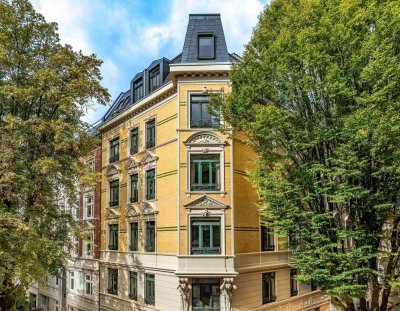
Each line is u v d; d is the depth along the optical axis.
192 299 17.39
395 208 11.48
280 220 12.48
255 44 13.47
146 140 22.44
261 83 12.41
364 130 10.00
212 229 17.92
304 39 11.08
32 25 19.00
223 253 17.45
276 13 13.28
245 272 18.44
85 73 19.69
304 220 12.04
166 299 18.83
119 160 25.11
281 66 11.77
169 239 19.08
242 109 13.34
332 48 10.77
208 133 18.48
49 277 33.44
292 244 13.04
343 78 10.53
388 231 11.70
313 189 11.91
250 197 19.56
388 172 10.64
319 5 11.30
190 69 18.61
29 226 16.62
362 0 10.47
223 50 19.23
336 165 11.37
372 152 10.12
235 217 18.34
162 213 19.92
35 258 16.41
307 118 12.03
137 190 22.77
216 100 14.76
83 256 28.48
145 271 20.95
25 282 16.44
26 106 19.19
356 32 10.47
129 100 26.22
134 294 21.97
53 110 19.55
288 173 12.42
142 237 21.56
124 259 23.19
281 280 21.50
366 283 11.88
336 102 11.00
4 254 15.66
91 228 27.69
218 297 17.39
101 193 27.17
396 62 9.88
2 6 17.75
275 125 11.98
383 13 10.05
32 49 19.38
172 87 19.70
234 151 18.80
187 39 19.62
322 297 25.20
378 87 10.27
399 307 17.28
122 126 25.23
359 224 11.48
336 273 11.55
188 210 17.97
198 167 18.48
